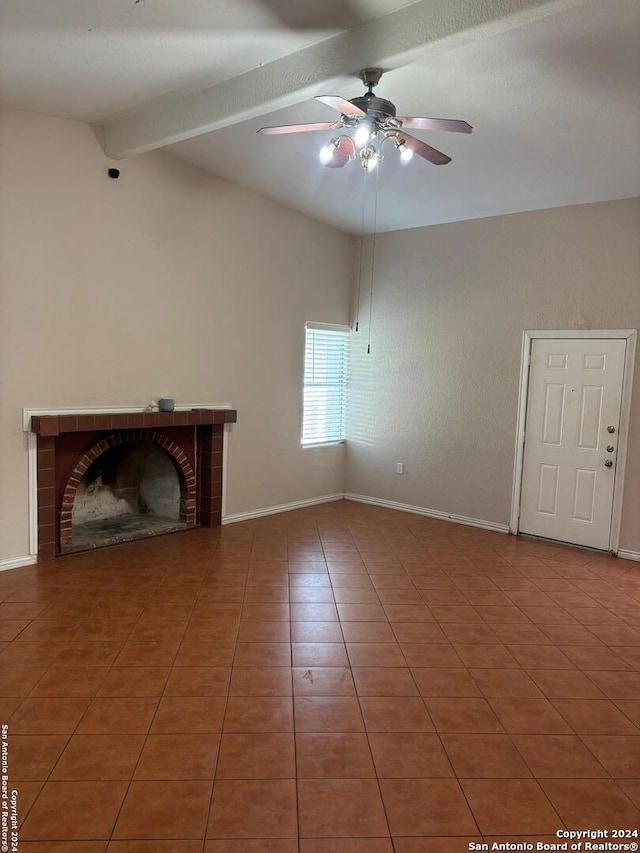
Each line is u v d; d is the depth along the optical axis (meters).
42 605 3.69
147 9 2.78
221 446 5.49
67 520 4.59
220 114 3.66
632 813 2.11
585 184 4.61
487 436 5.76
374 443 6.68
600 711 2.74
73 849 1.89
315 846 1.93
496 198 5.11
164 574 4.30
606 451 5.05
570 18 2.65
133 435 4.89
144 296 4.84
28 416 4.22
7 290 4.06
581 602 4.01
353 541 5.28
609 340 4.97
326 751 2.39
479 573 4.54
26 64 3.35
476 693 2.86
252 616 3.64
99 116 4.23
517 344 5.50
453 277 5.90
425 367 6.18
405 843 1.95
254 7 2.78
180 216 5.03
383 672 3.03
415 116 3.71
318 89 3.22
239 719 2.59
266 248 5.76
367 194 5.33
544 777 2.29
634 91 3.20
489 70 3.15
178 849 1.90
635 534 4.92
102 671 2.94
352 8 2.80
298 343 6.22
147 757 2.32
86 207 4.43
